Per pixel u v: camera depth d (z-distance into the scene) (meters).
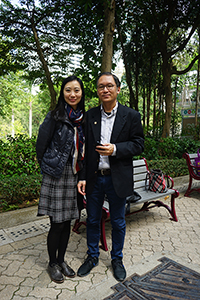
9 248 2.69
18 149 4.16
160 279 2.14
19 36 7.91
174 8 8.07
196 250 2.74
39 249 2.69
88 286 2.06
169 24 8.45
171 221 3.61
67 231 2.19
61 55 9.04
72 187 2.05
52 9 7.22
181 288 2.02
